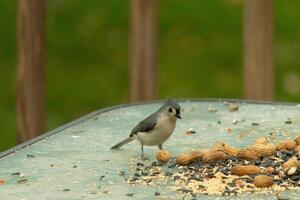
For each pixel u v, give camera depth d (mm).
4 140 17953
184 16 21469
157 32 13719
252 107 11875
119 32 21016
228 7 21734
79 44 20750
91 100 19281
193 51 20500
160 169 9070
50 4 21703
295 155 9305
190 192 8242
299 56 20359
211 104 12133
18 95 13547
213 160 9164
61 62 20281
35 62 13406
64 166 9188
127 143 10156
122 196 8164
